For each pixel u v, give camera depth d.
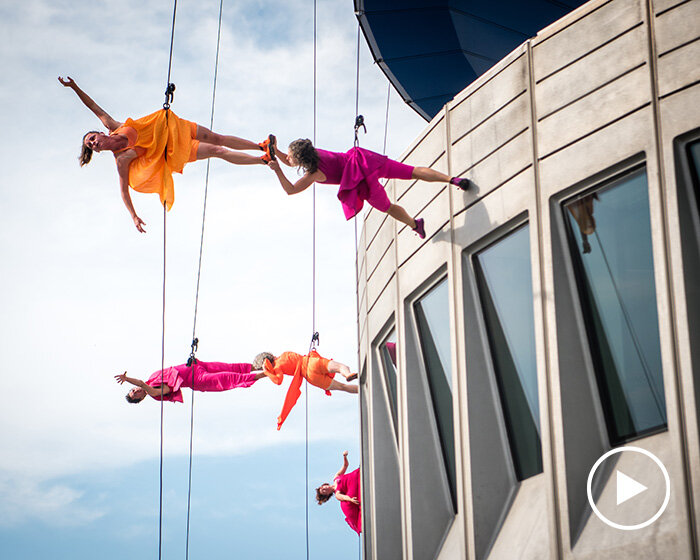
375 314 12.27
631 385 7.49
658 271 7.05
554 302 7.98
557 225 8.19
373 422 12.30
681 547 6.54
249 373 16.77
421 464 10.35
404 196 10.98
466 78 16.09
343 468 15.80
